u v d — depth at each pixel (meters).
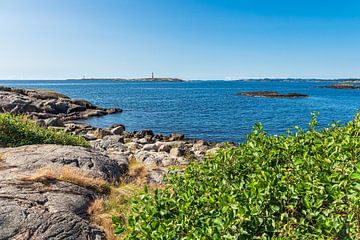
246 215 3.30
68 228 6.95
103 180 10.19
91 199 8.72
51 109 47.47
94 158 11.87
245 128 39.53
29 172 9.61
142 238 3.55
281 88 192.75
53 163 10.70
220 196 3.76
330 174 3.87
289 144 4.81
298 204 3.65
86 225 7.25
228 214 3.32
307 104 74.62
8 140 14.20
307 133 5.17
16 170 9.73
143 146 25.58
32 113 41.41
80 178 9.45
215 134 35.81
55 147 12.43
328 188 3.46
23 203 7.38
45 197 7.91
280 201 3.49
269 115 52.69
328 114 53.81
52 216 7.11
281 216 3.35
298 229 3.24
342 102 80.62
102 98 96.25
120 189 10.22
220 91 151.62
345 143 4.27
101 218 7.89
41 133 15.75
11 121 15.20
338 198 3.39
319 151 4.42
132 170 12.73
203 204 3.89
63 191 8.47
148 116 51.53
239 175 4.48
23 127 15.39
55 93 63.59
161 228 3.50
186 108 64.44
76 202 8.14
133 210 4.08
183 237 3.41
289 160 4.54
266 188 3.50
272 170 4.09
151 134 32.72
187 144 27.41
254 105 71.94
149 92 137.50
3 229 6.55
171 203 4.01
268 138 5.05
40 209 7.26
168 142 26.98
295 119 47.66
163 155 21.05
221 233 3.20
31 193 7.93
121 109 59.75
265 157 4.61
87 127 34.56
